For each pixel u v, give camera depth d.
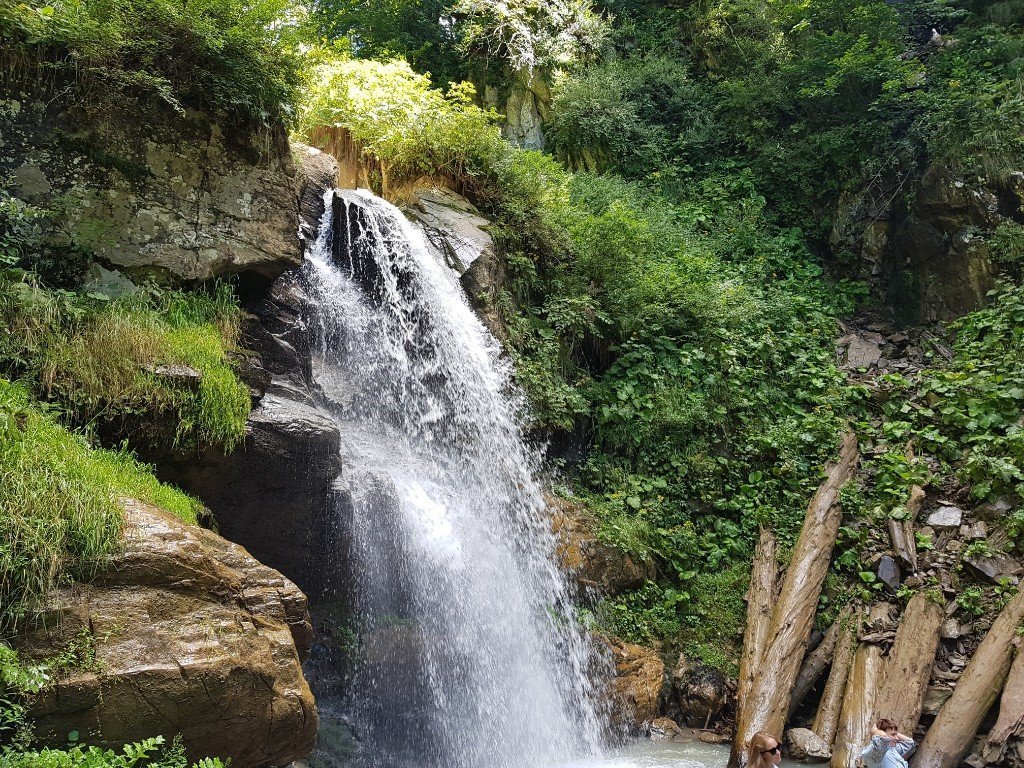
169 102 6.88
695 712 8.37
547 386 10.56
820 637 8.83
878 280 15.60
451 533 7.91
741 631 9.06
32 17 6.33
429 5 18.73
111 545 4.36
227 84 7.30
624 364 11.92
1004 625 7.93
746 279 14.94
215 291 7.27
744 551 10.04
